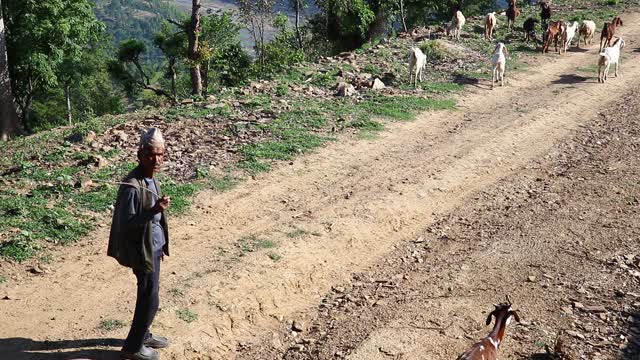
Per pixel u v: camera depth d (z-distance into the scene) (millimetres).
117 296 7590
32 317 7039
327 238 9648
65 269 8133
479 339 7277
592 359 6816
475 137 15391
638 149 14773
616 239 9945
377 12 44406
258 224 9891
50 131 15586
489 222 10742
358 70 21609
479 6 56188
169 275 8117
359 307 8125
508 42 27891
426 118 16766
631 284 8500
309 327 7695
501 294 8273
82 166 11789
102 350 6516
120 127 14391
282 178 11852
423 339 7281
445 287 8539
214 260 8594
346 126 15258
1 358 6258
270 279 8336
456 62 23531
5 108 20875
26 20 26078
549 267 9016
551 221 10688
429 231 10492
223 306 7605
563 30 26172
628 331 7383
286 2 44344
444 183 12305
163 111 16016
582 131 16297
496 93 19969
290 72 20859
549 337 7227
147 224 5672
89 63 43281
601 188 12258
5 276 7816
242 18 40438
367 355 6988
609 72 23344
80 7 28094
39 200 10008
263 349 7219
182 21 37531
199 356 6848
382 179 12203
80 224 9312
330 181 11914
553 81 21828
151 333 6688
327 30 44500
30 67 28938
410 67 19703
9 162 12414
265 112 15922
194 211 10133
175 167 11922
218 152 12844
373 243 9891
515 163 13844
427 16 57844
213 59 38938
